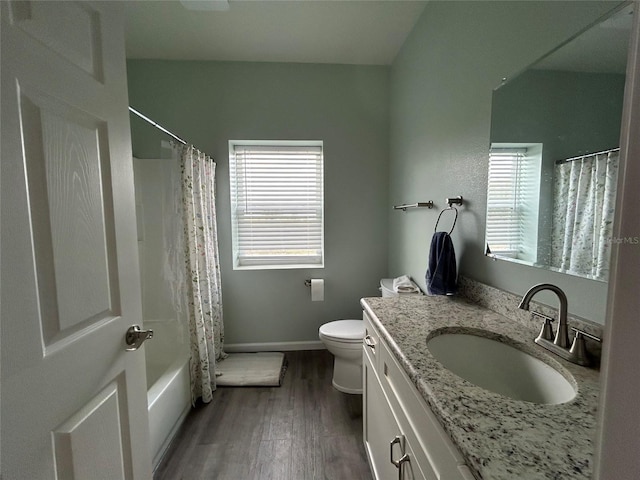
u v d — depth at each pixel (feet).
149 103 7.79
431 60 5.67
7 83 1.72
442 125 5.28
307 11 5.94
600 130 2.48
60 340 2.09
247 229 8.65
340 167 8.32
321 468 4.53
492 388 3.02
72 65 2.23
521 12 3.34
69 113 2.20
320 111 8.13
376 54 7.61
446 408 1.94
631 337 0.85
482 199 4.15
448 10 5.00
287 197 8.66
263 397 6.36
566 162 2.79
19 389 1.77
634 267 0.84
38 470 1.89
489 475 1.44
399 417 2.86
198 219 6.47
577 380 2.26
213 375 6.61
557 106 2.87
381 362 3.57
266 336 8.56
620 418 0.88
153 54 7.53
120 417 2.75
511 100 3.51
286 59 7.84
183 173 6.03
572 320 2.73
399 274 7.69
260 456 4.77
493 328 3.29
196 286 6.13
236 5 5.76
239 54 7.57
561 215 2.86
